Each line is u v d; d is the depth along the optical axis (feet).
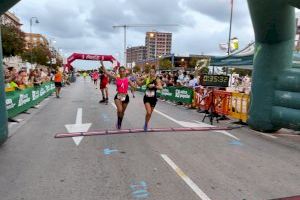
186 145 23.44
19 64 185.26
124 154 20.51
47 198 13.58
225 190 14.70
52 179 15.84
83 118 35.83
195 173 17.02
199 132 28.78
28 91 42.57
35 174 16.55
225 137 26.89
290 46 28.71
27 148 21.85
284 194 14.42
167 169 17.58
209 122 35.73
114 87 112.68
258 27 27.81
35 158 19.44
